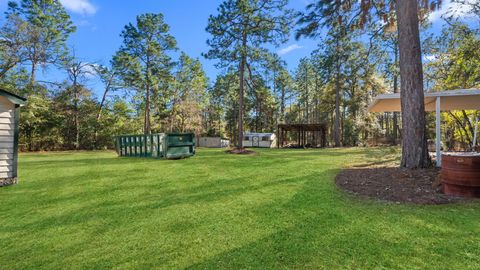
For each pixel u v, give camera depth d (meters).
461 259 2.22
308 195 4.51
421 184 4.75
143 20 23.41
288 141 31.92
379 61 11.77
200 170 7.82
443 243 2.52
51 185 5.81
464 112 11.86
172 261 2.34
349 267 2.16
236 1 13.90
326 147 21.61
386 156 10.66
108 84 24.92
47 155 15.27
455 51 11.25
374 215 3.37
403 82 6.10
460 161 4.07
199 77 30.55
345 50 15.60
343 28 8.36
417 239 2.63
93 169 8.41
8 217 3.61
